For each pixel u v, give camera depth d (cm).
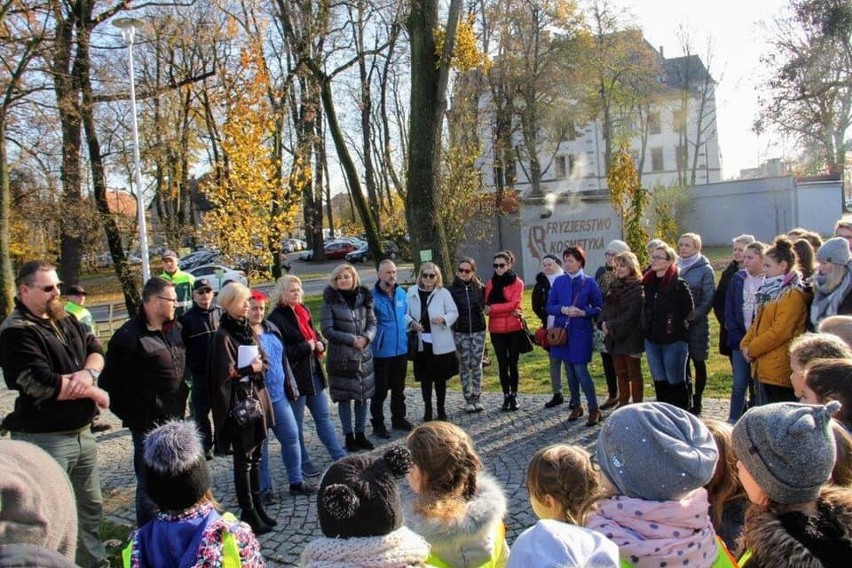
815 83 2780
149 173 2583
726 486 244
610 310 638
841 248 460
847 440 209
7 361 352
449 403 790
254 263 1620
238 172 1585
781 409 181
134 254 2388
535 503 236
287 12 1616
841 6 2686
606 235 2017
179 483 225
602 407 716
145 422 421
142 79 2195
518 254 2045
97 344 400
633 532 181
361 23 1725
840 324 346
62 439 367
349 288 610
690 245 676
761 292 517
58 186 1800
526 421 685
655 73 4219
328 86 1700
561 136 3534
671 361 610
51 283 366
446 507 236
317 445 657
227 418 450
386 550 182
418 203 1146
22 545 111
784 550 165
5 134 1479
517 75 2978
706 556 183
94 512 387
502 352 725
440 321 689
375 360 662
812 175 3447
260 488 489
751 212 3378
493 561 239
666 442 181
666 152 5712
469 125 2342
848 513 170
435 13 1120
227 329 462
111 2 1695
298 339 552
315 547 184
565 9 3044
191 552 218
